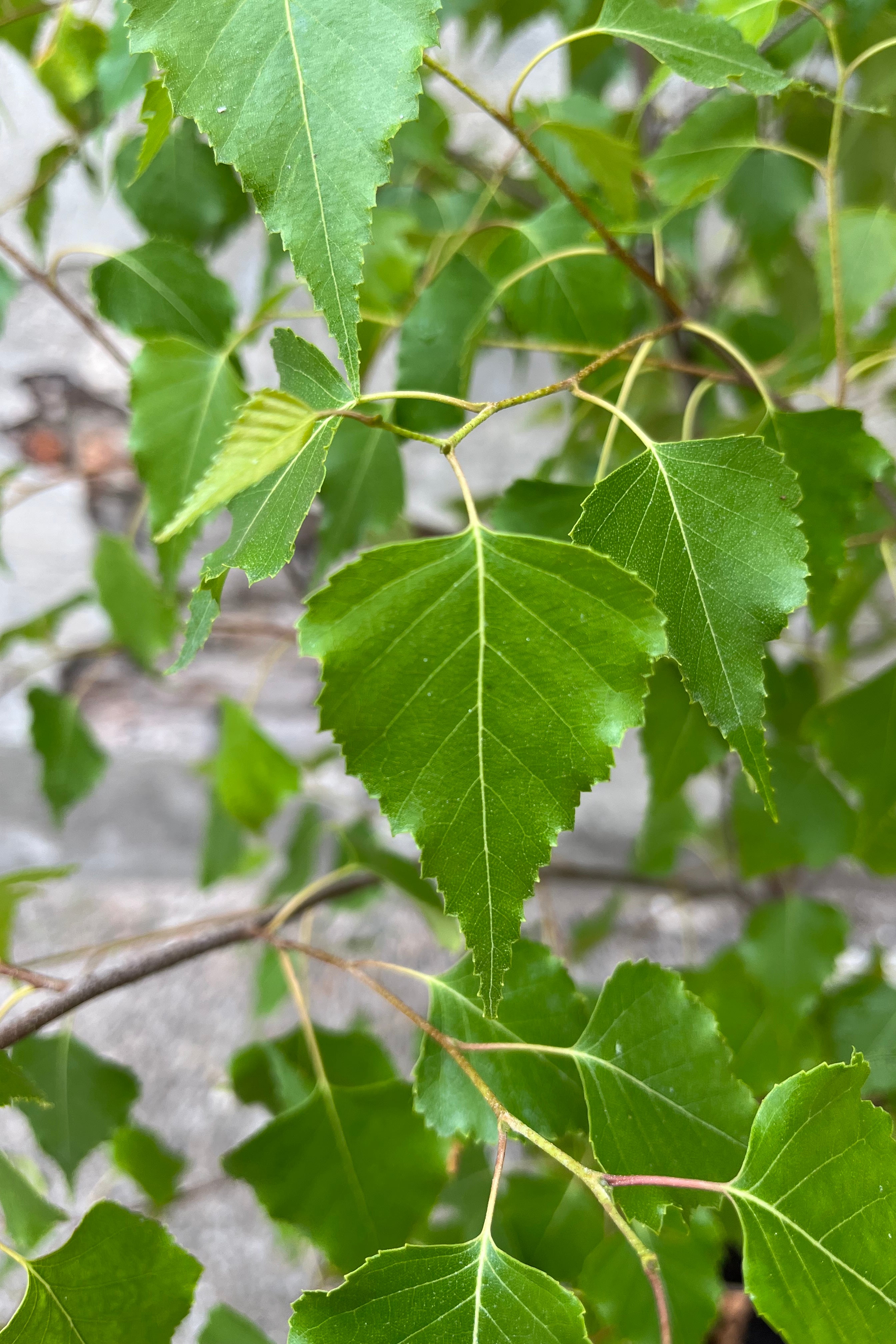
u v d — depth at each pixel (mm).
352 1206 380
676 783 458
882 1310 302
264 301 428
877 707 432
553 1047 348
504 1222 414
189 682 1000
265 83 284
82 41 458
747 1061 507
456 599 292
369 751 292
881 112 358
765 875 630
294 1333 302
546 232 407
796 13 406
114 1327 336
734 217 515
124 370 841
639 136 536
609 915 755
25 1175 516
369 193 281
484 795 292
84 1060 458
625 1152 334
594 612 291
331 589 290
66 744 619
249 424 281
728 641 304
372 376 727
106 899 1032
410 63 281
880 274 404
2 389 843
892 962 864
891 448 781
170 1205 625
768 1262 306
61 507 903
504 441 868
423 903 489
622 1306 382
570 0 515
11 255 459
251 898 1017
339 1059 407
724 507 305
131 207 456
